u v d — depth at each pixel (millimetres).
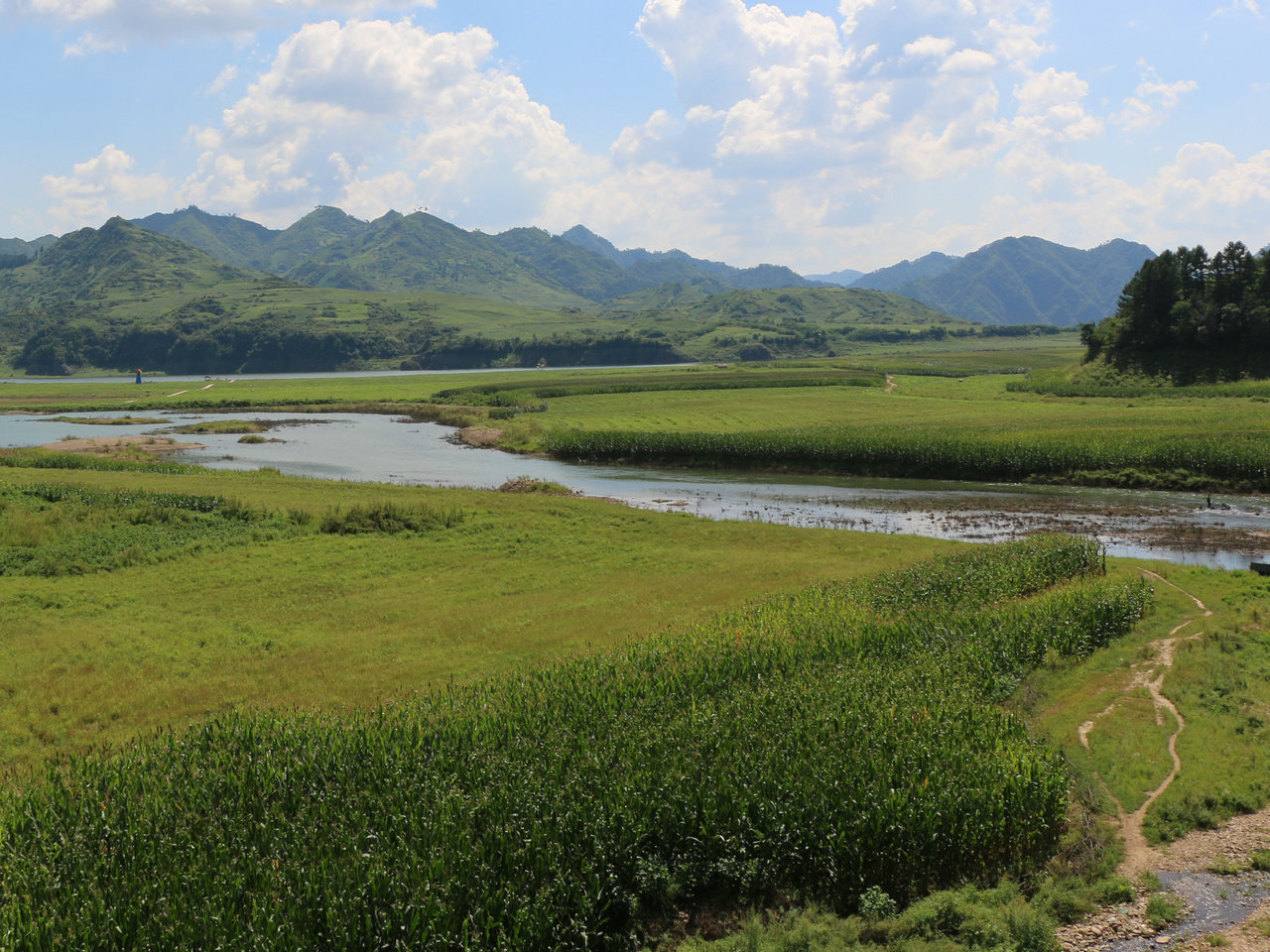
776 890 12914
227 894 11188
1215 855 13180
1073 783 15453
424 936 10680
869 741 15742
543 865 12102
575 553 39062
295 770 14836
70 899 11102
